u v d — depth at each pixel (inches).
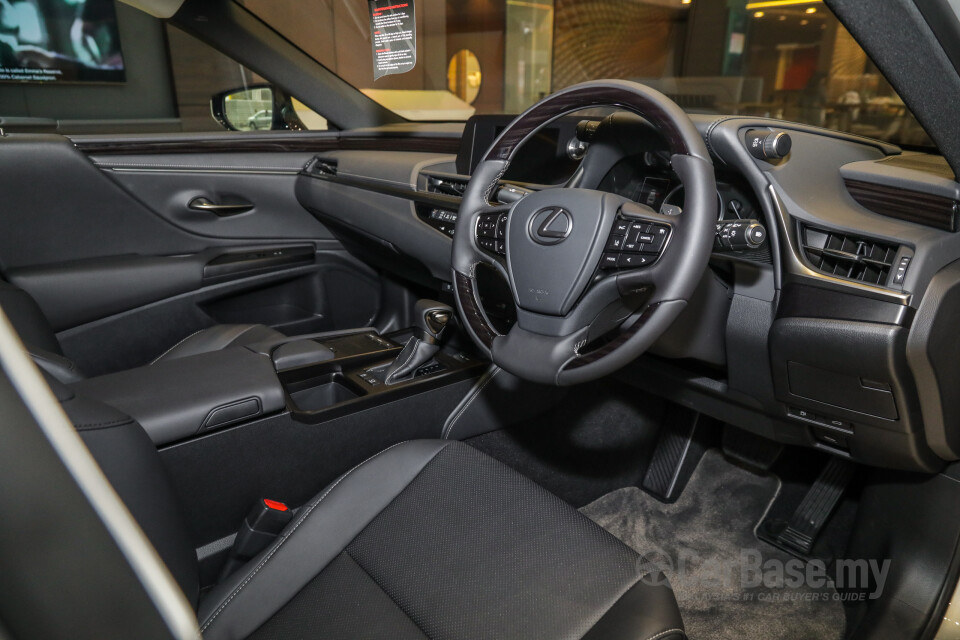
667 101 33.5
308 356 56.9
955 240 37.0
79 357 68.1
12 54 234.4
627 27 309.7
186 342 64.6
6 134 66.5
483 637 28.8
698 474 68.1
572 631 28.5
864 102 50.4
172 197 73.0
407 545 34.1
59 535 10.8
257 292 80.3
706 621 52.5
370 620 30.8
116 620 11.4
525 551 32.6
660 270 32.5
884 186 40.1
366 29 66.4
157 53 250.4
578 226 34.5
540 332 36.1
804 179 40.4
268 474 46.4
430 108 89.2
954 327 37.2
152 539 27.7
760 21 266.7
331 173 77.0
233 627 31.0
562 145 55.5
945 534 45.7
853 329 37.7
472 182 40.8
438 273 66.1
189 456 41.7
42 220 65.5
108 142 68.4
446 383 55.6
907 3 28.4
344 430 50.1
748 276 42.9
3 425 10.4
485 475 37.2
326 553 34.5
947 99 32.1
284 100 82.6
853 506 59.0
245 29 72.6
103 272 67.3
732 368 47.1
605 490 68.0
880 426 41.0
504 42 287.3
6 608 9.8
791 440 49.8
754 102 130.6
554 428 63.9
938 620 44.6
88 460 11.8
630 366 57.1
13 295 51.7
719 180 43.7
